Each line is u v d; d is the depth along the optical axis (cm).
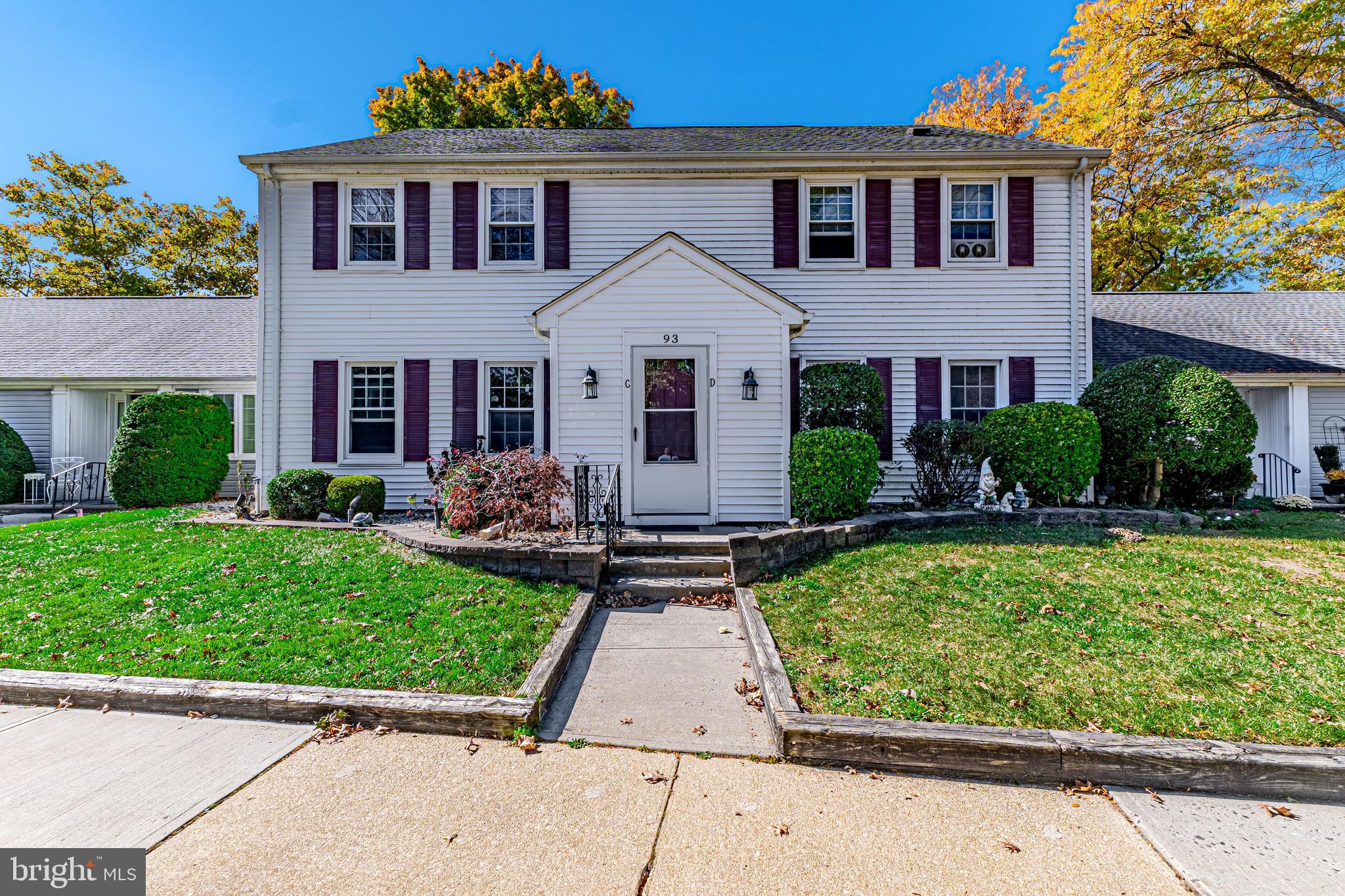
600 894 231
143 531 790
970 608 493
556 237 1001
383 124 2473
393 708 361
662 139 1173
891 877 242
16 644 445
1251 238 1834
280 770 317
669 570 633
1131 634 442
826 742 327
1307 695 361
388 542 727
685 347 793
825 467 712
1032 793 302
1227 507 851
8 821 270
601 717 376
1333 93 1473
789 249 996
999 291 998
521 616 506
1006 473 820
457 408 995
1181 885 238
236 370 1230
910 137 1156
